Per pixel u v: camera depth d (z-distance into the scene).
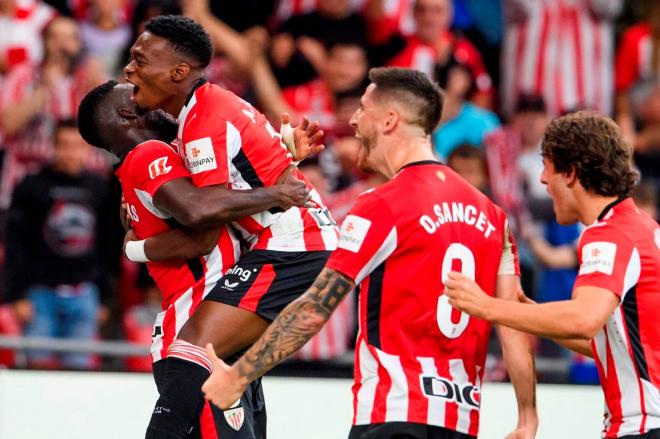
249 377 10.57
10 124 23.20
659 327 10.80
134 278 22.50
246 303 12.48
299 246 12.79
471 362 11.04
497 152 24.53
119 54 24.17
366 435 10.66
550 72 26.59
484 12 26.73
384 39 25.03
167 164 12.32
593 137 10.96
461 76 25.23
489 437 18.72
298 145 12.95
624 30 27.31
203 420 12.52
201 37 12.61
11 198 22.11
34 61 23.55
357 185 22.98
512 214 23.81
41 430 17.78
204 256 12.83
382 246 10.66
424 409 10.59
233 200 12.05
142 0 24.19
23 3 23.59
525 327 10.13
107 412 18.05
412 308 10.72
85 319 22.16
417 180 10.91
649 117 26.77
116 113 12.87
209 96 12.46
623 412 10.95
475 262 10.98
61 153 22.20
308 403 18.53
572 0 26.66
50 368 18.83
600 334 11.06
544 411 19.11
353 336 21.91
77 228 22.19
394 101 11.16
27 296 21.92
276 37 24.72
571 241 23.64
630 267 10.59
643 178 26.42
